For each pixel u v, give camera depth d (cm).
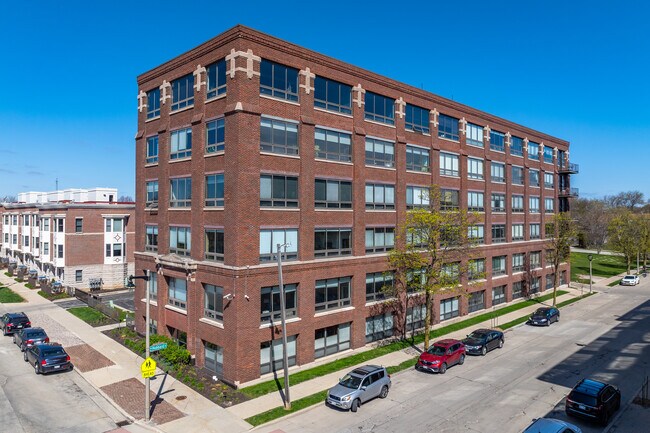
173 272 3212
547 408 2348
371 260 3472
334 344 3231
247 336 2675
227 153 2761
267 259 2827
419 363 2916
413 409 2330
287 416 2236
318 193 3119
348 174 3338
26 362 3042
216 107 2905
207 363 2912
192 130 3080
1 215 8819
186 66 3180
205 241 2983
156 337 3147
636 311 4931
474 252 4328
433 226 3297
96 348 3316
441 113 4259
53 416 2238
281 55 2917
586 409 2130
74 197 6556
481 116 4809
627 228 8200
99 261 5900
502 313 4703
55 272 5966
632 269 8481
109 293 5659
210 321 2847
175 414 2262
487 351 3356
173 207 3322
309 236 3034
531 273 5744
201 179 2997
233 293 2658
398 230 3722
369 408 2344
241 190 2683
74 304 4903
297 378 2752
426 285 3212
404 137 3816
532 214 5822
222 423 2162
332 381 2712
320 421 2192
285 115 2941
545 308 4400
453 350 3019
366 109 3512
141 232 3681
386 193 3659
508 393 2550
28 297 5322
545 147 6172
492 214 4991
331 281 3203
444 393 2547
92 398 2464
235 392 2533
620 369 2978
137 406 2350
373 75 3544
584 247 11706
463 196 4478
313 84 3098
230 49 2784
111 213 5962
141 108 3694
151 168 3584
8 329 3703
